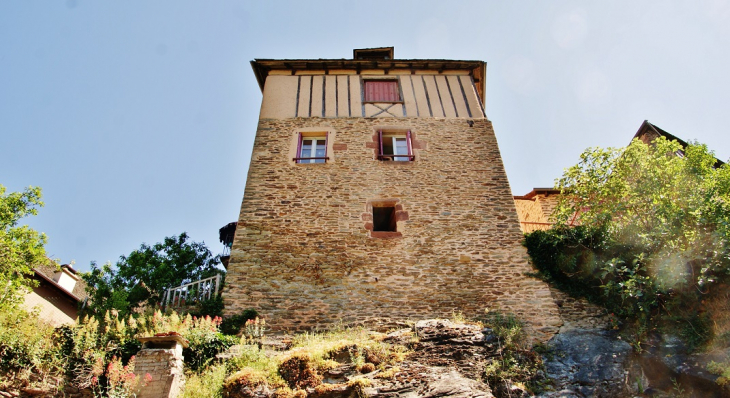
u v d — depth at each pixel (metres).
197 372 6.74
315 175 10.20
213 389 6.24
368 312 8.28
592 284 8.44
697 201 8.00
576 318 8.20
